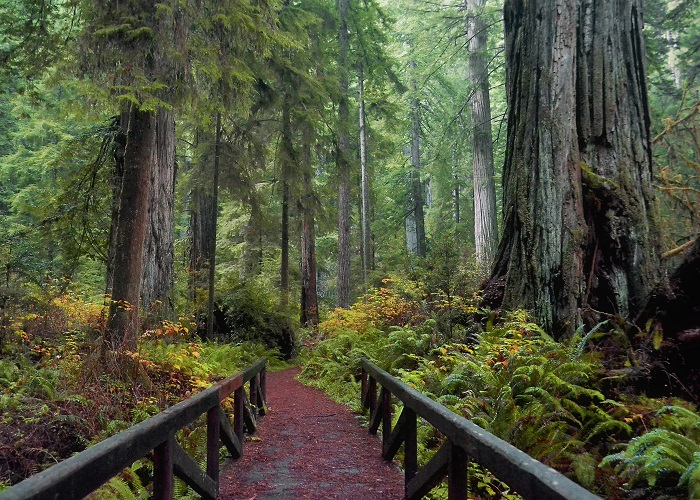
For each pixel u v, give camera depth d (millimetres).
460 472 3086
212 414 4520
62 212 11102
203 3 8344
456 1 21344
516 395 5898
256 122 17219
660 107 17969
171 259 11586
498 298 9461
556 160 8594
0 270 10328
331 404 9531
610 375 6117
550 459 4910
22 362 6980
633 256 8047
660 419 5098
